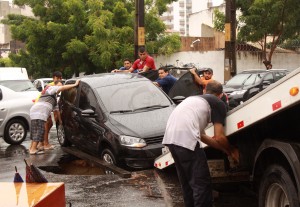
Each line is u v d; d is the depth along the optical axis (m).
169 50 28.25
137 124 8.45
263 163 4.92
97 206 6.27
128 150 8.03
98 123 8.84
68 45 26.73
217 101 5.23
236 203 6.32
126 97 9.27
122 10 27.55
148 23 27.73
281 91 4.24
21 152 11.30
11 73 17.45
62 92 11.06
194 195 5.23
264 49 26.67
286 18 25.08
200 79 8.91
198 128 5.24
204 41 30.45
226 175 6.38
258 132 5.11
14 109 12.54
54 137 13.55
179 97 9.20
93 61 26.41
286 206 4.65
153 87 9.70
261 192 4.86
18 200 3.36
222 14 29.08
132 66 12.59
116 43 26.09
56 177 7.99
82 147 9.65
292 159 4.27
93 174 8.71
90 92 9.59
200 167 5.19
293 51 31.02
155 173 7.74
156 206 6.16
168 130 5.35
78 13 27.34
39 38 28.30
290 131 4.89
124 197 6.61
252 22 25.70
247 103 4.80
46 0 28.66
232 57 18.81
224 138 5.20
